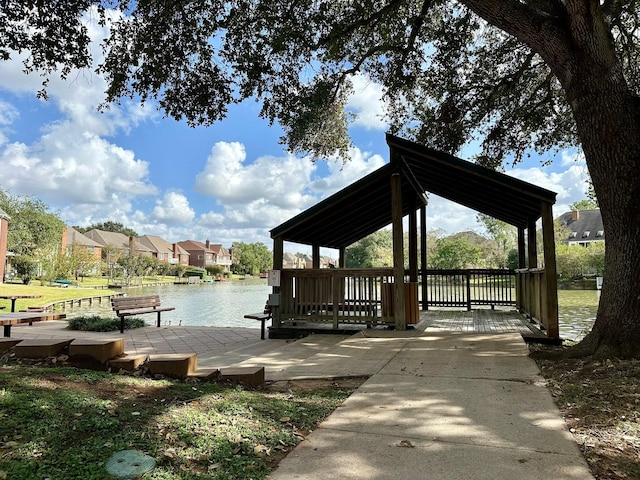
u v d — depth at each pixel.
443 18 9.75
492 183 7.16
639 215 4.85
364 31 9.72
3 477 1.86
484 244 35.69
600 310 5.08
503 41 10.53
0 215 27.83
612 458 2.47
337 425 3.01
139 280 46.53
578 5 5.01
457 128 11.23
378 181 8.16
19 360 4.17
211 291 34.38
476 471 2.28
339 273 8.09
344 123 12.55
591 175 5.19
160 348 7.19
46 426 2.40
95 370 4.05
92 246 58.00
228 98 8.75
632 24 9.27
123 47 7.69
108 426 2.52
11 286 24.77
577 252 31.17
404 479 2.19
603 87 4.96
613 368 4.31
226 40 8.27
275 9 8.20
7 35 6.77
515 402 3.52
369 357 5.49
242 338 8.37
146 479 1.98
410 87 10.79
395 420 3.12
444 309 12.34
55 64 7.27
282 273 8.37
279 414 3.16
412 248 10.30
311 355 6.07
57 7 6.84
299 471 2.26
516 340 6.36
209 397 3.36
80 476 1.94
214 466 2.22
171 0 7.30
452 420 3.11
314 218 8.63
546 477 2.21
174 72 8.32
